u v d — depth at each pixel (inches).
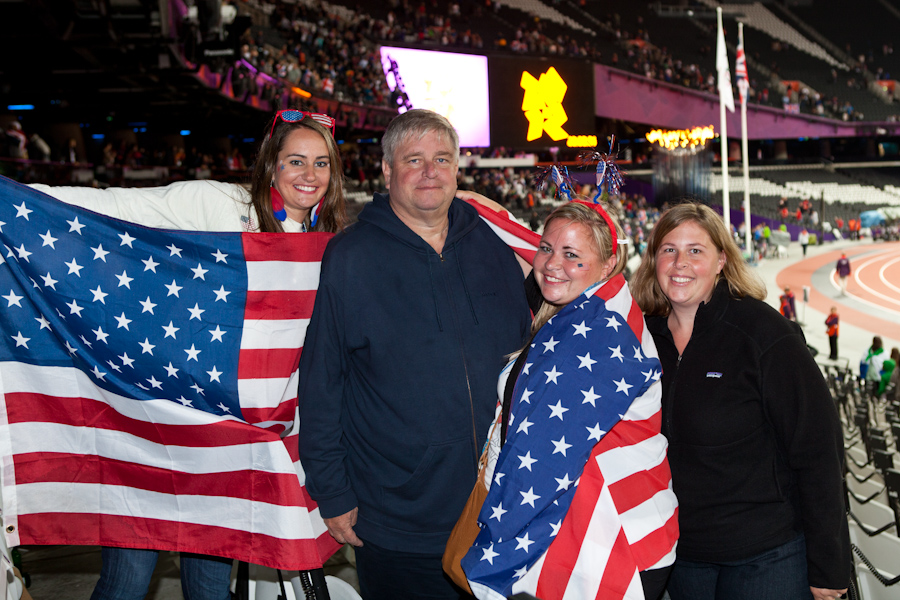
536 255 87.4
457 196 109.8
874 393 442.0
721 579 90.0
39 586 130.1
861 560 122.6
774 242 1318.9
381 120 974.4
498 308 94.7
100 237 92.4
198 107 647.8
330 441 89.4
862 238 1508.4
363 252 89.5
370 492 91.4
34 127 707.4
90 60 399.2
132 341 94.0
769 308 88.4
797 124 1718.8
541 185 95.5
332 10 1181.1
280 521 92.6
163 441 95.2
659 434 85.0
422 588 92.4
